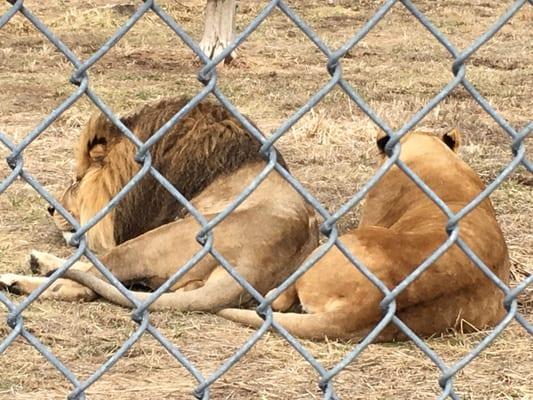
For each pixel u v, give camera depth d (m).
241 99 21.53
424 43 30.69
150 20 32.06
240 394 7.81
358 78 24.73
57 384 7.91
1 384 7.85
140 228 10.59
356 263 4.54
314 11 35.72
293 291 9.27
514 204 14.09
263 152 4.27
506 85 24.02
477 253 8.99
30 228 12.41
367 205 10.70
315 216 10.38
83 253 4.19
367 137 18.03
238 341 8.90
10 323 4.16
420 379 8.12
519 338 9.02
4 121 18.94
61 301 9.69
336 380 8.07
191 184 10.27
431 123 19.59
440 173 10.30
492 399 7.81
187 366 4.39
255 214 9.81
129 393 7.77
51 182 14.69
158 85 22.89
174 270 9.81
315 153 16.98
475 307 8.91
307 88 23.09
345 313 8.73
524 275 11.09
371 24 4.20
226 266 4.39
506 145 17.94
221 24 25.59
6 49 27.06
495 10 36.75
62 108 3.98
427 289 8.69
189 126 10.38
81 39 28.84
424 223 9.50
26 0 33.88
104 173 10.75
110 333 8.97
